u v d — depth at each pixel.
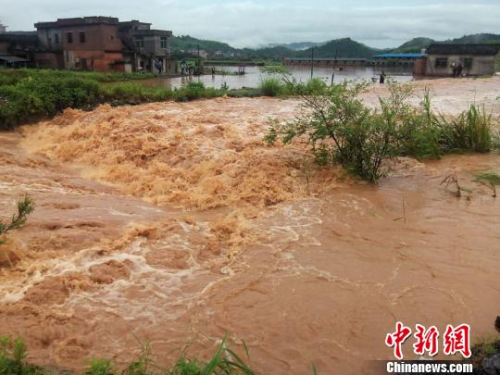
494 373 3.68
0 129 13.43
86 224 6.74
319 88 9.62
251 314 4.91
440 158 10.11
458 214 7.32
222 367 3.75
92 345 4.41
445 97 18.73
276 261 5.99
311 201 7.95
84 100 15.24
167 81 28.19
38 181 8.85
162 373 3.99
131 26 38.66
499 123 12.96
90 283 5.38
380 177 8.91
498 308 4.91
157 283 5.47
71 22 33.97
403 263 5.90
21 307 4.88
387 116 8.66
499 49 34.84
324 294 5.25
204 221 7.32
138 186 9.05
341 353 4.30
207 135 11.20
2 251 5.70
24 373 3.77
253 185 8.45
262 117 13.70
